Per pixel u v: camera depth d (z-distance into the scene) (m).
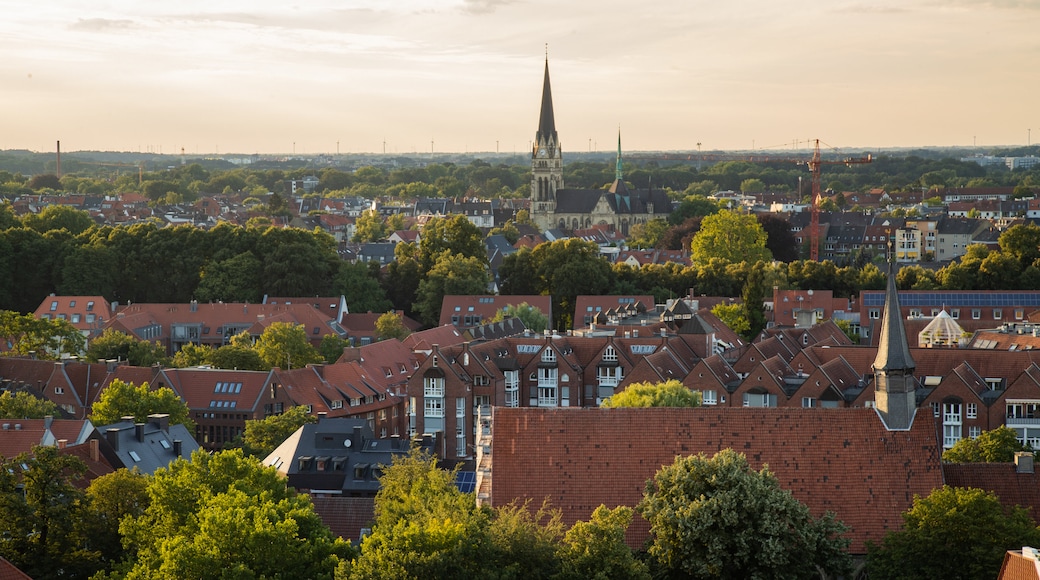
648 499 98.62
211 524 98.44
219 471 116.81
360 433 158.62
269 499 110.50
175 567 95.56
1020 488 110.88
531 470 110.06
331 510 135.75
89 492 119.75
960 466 112.38
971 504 99.12
